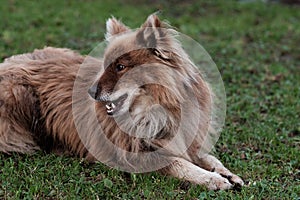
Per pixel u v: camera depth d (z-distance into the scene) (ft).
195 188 22.53
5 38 46.50
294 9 70.13
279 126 31.12
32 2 63.00
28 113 26.40
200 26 57.77
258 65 44.39
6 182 22.56
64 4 63.62
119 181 23.24
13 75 26.68
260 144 28.37
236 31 56.29
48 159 25.38
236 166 25.26
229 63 44.14
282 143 28.63
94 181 23.43
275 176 24.27
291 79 40.91
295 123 31.68
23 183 22.67
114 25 25.20
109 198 21.66
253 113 33.30
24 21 53.52
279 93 37.09
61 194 21.81
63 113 26.16
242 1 73.77
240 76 40.55
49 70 26.94
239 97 35.86
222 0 72.08
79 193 22.03
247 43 52.06
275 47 50.75
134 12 62.23
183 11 66.23
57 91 26.37
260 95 37.09
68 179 23.21
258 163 25.71
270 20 62.90
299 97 36.60
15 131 26.20
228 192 22.26
